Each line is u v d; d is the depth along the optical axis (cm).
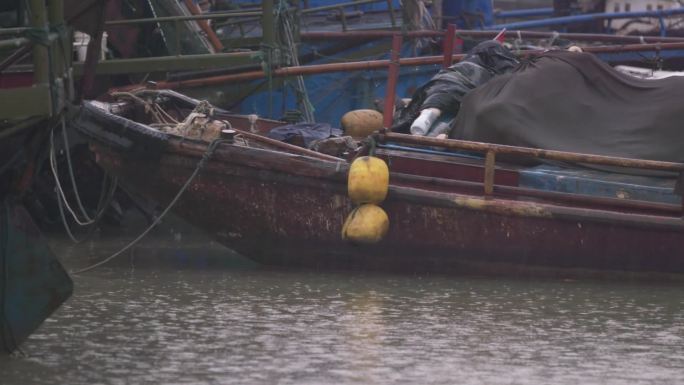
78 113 3500
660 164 4678
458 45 7912
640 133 4838
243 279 4675
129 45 6531
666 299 4397
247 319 3816
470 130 4888
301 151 4944
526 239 4747
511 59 5488
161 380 3009
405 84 7806
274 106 7275
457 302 4216
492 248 4769
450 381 3038
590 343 3538
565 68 4959
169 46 6488
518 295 4409
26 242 3278
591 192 4772
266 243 4922
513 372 3150
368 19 8538
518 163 4897
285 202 4816
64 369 3119
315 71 6209
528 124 4822
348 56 7762
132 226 6341
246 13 6272
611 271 4794
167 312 3922
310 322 3772
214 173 4800
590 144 4834
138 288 4416
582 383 3047
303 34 7650
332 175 4750
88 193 5994
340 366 3175
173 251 5509
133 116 5394
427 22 8194
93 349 3359
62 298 3306
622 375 3138
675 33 10994
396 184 4819
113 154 4862
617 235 4741
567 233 4738
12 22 5847
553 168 4869
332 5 8100
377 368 3162
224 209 4856
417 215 4747
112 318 3812
